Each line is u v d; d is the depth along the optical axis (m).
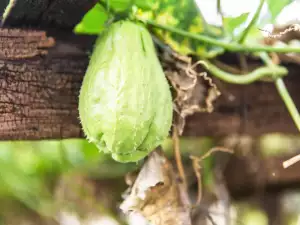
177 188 0.57
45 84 0.53
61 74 0.54
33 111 0.53
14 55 0.52
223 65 0.64
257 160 0.87
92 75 0.46
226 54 0.65
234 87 0.64
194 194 0.87
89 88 0.46
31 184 1.03
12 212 1.09
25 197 1.04
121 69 0.45
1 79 0.52
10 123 0.52
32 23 0.53
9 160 1.02
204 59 0.59
